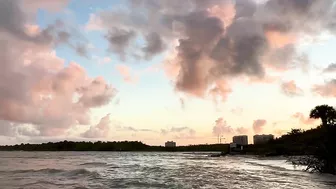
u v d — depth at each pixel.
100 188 20.83
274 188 19.30
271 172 31.77
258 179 24.83
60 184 23.33
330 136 28.03
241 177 26.86
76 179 26.83
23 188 21.11
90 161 72.94
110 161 73.06
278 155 78.44
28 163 61.00
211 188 19.92
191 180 24.89
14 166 49.28
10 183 24.03
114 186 21.75
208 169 38.19
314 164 30.34
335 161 27.83
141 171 35.62
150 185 22.00
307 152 33.16
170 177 27.72
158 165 50.44
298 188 19.00
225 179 25.38
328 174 27.83
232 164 51.34
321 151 28.67
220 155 120.75
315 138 31.84
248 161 62.59
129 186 21.62
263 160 64.75
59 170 35.72
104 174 31.58
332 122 29.20
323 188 18.75
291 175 27.72
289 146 78.56
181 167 43.06
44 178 27.97
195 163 57.69
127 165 51.41
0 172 34.50
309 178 24.77
